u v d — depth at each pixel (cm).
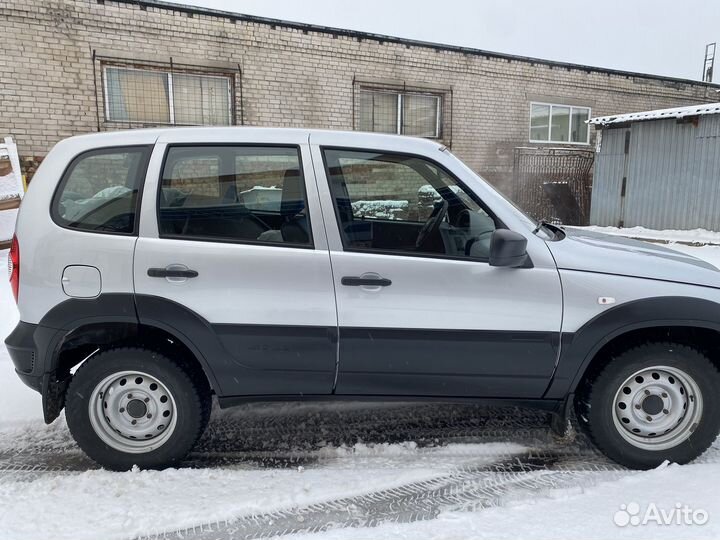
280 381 282
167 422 285
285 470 285
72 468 291
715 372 278
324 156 282
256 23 998
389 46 1133
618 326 271
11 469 289
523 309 272
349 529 235
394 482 273
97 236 271
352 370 279
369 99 1141
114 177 279
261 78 1019
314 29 1050
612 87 1428
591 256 283
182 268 269
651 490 260
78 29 867
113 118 920
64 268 270
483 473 282
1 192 803
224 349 274
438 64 1197
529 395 286
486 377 281
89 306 269
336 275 271
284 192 280
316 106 1076
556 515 242
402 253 277
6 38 823
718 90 1584
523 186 1330
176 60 945
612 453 284
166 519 242
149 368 278
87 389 278
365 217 284
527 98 1318
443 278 272
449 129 1234
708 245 913
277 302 271
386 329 273
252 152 281
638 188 1104
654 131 1068
